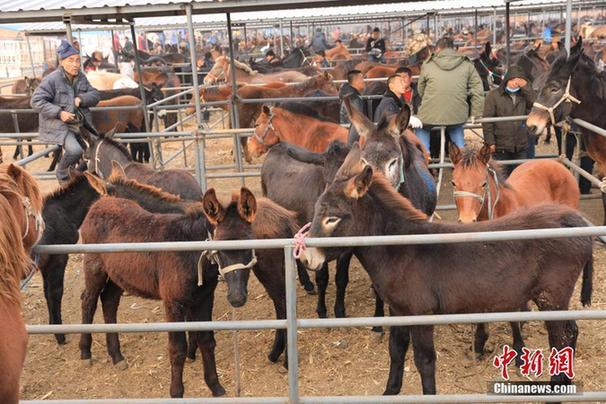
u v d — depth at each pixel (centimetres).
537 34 2667
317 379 506
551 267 393
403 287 397
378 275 405
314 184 593
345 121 903
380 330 567
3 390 265
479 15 2306
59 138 757
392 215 402
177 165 1302
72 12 756
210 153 1412
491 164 531
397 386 446
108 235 495
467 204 502
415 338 404
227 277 406
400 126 521
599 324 560
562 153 816
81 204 573
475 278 390
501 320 349
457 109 760
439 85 753
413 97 1032
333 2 848
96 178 519
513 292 393
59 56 750
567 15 752
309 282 661
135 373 535
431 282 393
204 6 747
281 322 354
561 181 611
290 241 339
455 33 3117
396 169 512
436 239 337
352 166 456
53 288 580
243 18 1750
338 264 579
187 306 457
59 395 505
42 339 604
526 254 390
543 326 569
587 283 428
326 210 394
